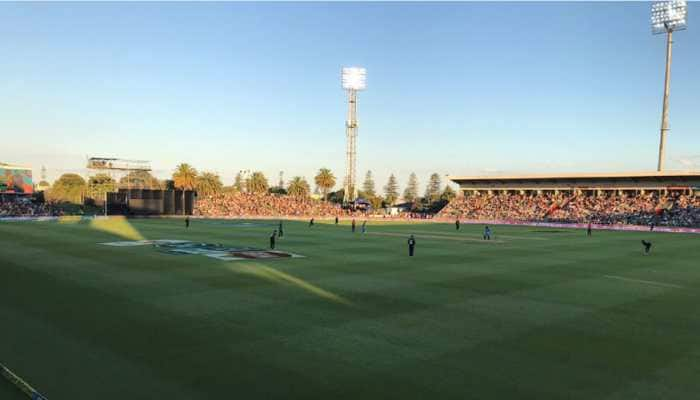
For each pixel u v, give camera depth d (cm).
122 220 7869
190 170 12162
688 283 2423
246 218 9700
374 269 2716
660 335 1488
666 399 1014
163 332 1448
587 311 1784
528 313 1741
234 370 1144
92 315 1644
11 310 1709
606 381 1108
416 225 8012
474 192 11669
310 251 3591
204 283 2238
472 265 2939
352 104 11375
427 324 1569
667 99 8794
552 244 4522
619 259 3391
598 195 9881
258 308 1759
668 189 8994
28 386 1015
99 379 1080
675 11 8462
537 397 1014
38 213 8875
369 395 1012
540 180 10506
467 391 1038
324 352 1279
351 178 11850
